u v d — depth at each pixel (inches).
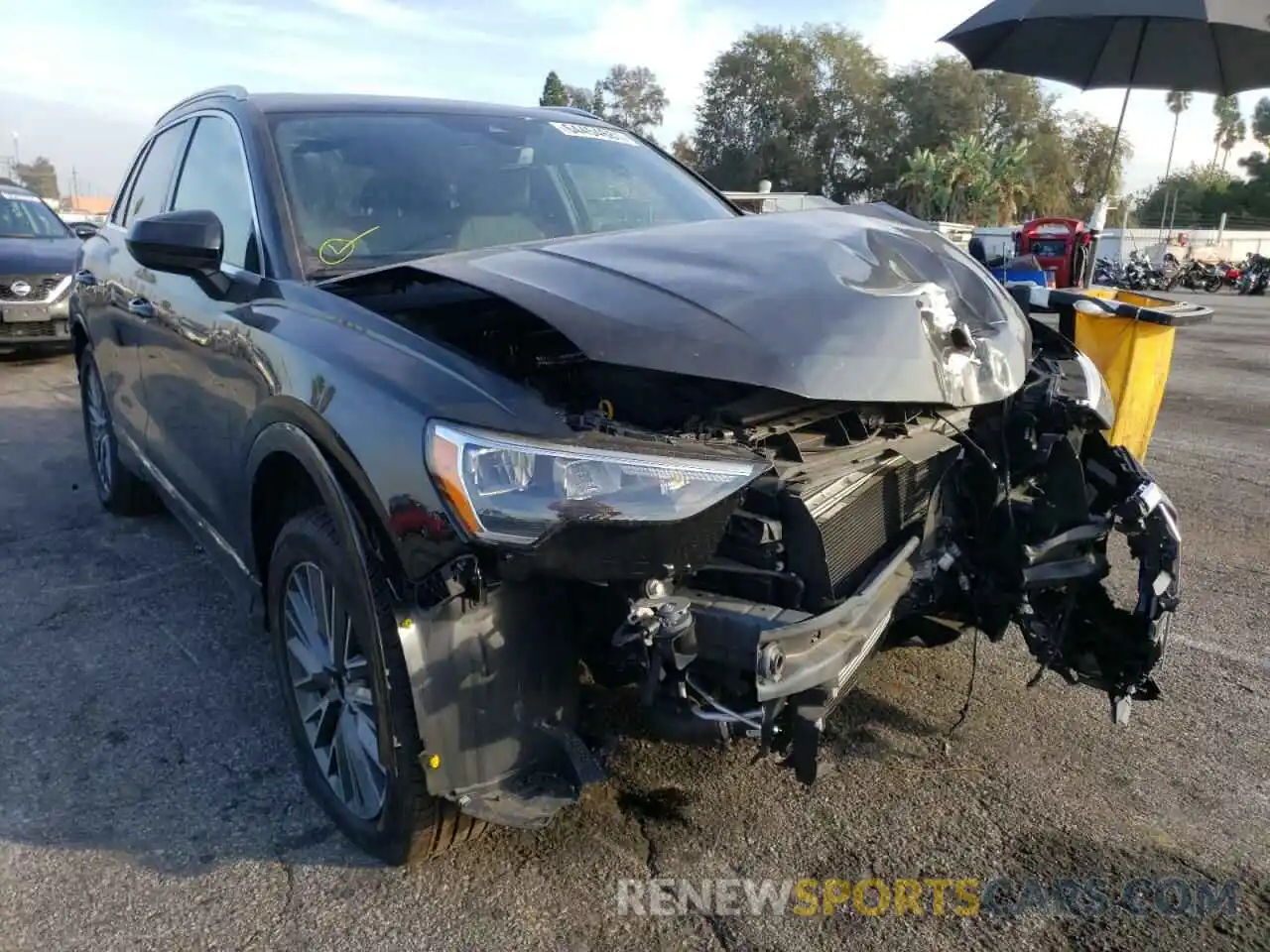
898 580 99.5
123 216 194.7
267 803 112.0
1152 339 191.9
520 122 152.6
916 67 2561.5
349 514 89.6
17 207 409.4
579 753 90.4
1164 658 149.9
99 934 92.1
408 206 128.3
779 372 86.3
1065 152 2493.8
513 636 88.0
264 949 90.4
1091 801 114.2
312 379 97.3
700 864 102.2
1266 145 3046.3
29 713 130.2
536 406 85.0
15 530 199.6
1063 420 116.9
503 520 79.4
